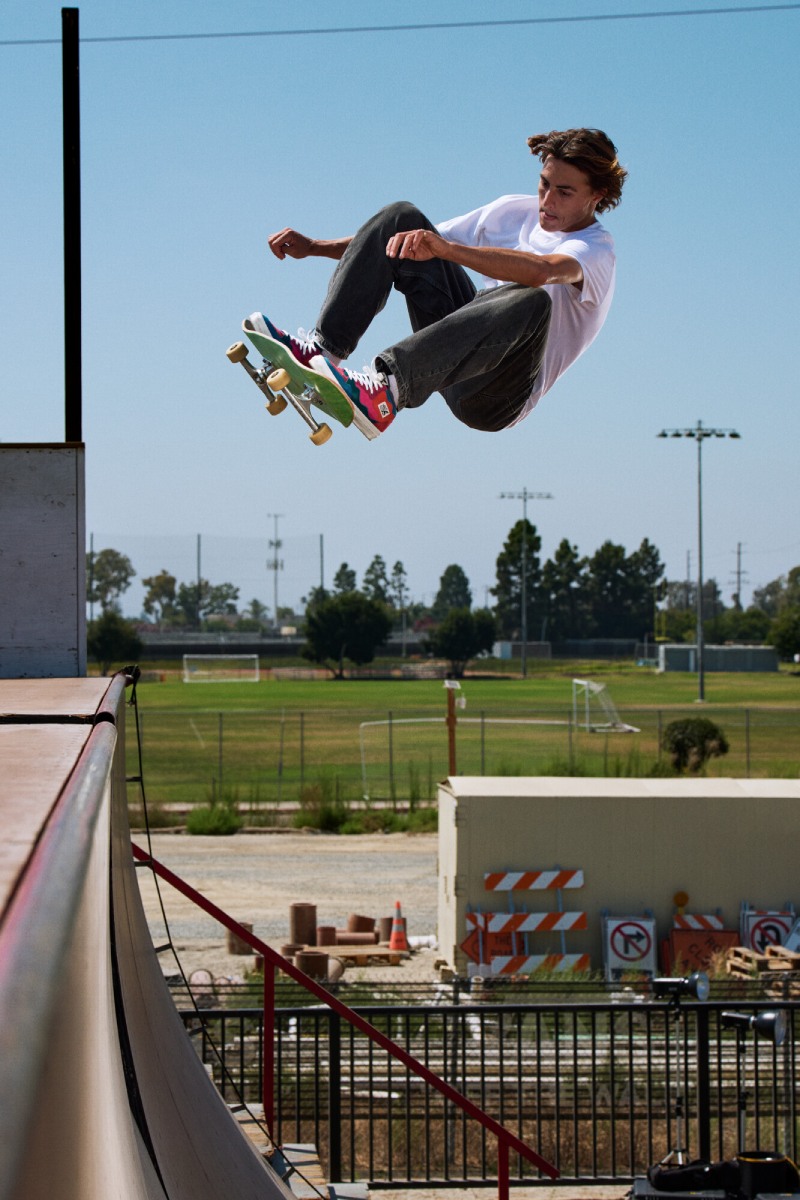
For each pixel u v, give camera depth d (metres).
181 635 134.62
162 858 26.05
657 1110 9.70
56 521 5.46
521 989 12.41
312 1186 5.32
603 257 3.70
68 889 0.79
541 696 86.19
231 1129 3.63
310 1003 12.27
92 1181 0.78
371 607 123.94
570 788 15.76
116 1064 1.46
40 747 1.68
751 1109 9.76
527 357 3.63
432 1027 11.74
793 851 15.40
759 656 131.50
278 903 21.56
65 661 5.44
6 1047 0.53
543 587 180.75
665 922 15.30
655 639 180.38
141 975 2.99
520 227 4.03
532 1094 9.68
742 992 13.02
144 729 56.97
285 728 58.06
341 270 3.78
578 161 3.82
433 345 3.46
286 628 139.62
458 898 15.18
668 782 16.25
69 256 6.59
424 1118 9.05
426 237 3.36
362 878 24.12
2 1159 0.49
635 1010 7.82
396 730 57.38
